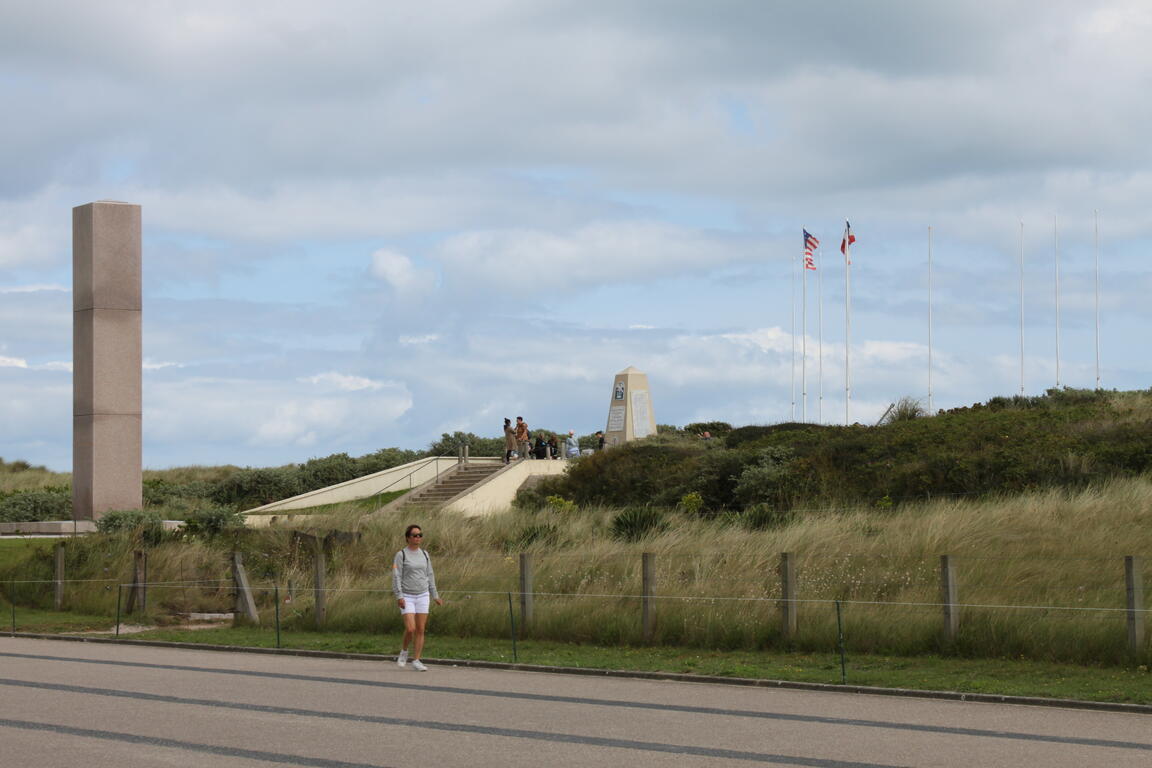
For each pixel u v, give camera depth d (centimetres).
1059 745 1044
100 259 3938
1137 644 1518
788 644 1739
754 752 1005
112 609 2503
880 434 4041
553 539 3033
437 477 4897
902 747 1030
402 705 1277
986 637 1614
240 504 5112
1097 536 2302
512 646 1842
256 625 2262
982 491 3272
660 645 1831
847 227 5512
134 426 3959
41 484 5712
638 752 1005
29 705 1264
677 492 3984
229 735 1084
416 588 1655
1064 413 4081
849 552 2250
